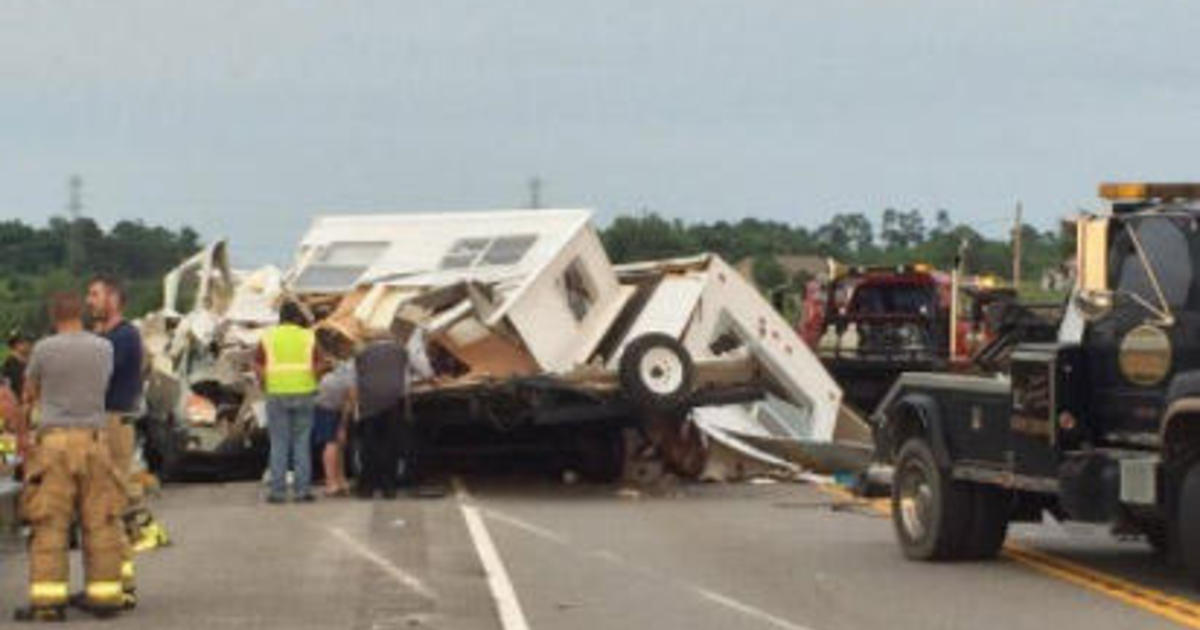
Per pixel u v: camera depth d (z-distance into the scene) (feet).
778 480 72.95
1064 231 44.01
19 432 37.45
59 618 37.11
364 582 43.06
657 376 67.10
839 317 100.22
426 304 69.41
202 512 59.67
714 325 71.10
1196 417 38.27
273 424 63.00
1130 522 40.98
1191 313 39.65
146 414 76.07
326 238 78.33
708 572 45.01
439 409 69.05
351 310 71.51
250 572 44.83
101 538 37.52
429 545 50.49
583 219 70.38
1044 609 38.73
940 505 46.32
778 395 72.59
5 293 178.91
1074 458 41.55
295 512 59.67
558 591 41.63
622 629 36.27
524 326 67.77
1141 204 41.78
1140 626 36.37
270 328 67.15
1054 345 43.21
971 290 99.71
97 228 230.07
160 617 37.78
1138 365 41.06
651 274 72.59
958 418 46.09
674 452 71.20
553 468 74.95
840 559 47.73
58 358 36.86
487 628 36.45
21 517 40.22
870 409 99.81
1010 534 54.03
